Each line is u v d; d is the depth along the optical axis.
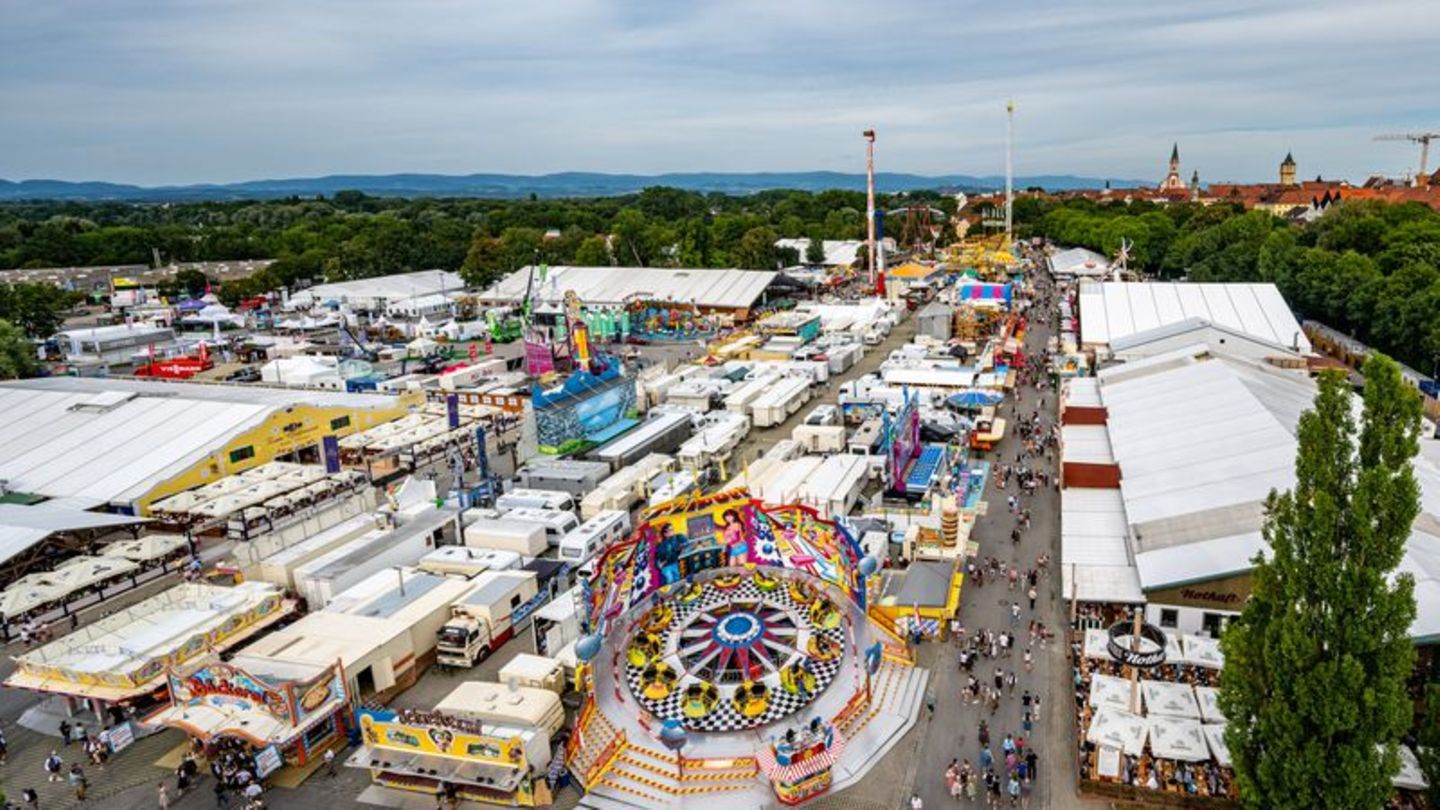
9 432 91.94
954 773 40.88
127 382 111.94
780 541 56.41
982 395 95.62
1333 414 31.42
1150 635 42.47
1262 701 33.72
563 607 54.75
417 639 52.62
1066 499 67.00
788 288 195.38
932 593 54.44
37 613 61.25
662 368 120.81
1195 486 60.53
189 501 76.75
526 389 115.75
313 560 62.00
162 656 48.66
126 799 42.72
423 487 73.81
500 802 42.06
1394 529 30.45
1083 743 42.69
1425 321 109.44
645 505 77.56
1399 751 36.69
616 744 44.34
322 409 95.75
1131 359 112.31
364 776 44.12
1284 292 152.62
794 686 48.25
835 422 99.06
